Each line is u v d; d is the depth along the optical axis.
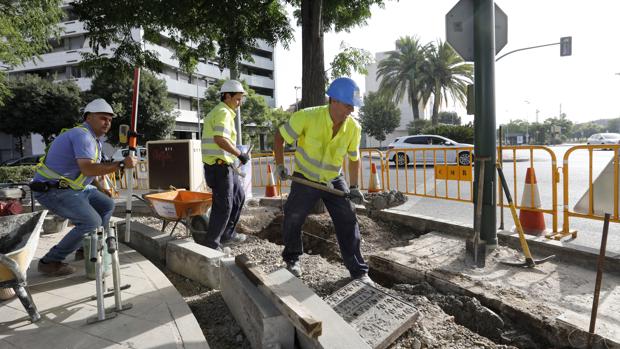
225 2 6.82
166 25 7.50
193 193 5.25
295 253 3.94
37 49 14.71
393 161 18.34
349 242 3.77
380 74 35.25
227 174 4.58
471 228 5.30
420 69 33.00
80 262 4.19
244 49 7.95
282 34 7.96
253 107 42.91
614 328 2.87
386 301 3.06
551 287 3.73
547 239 4.82
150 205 4.77
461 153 8.80
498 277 3.96
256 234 6.63
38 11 13.87
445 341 2.86
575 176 12.64
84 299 3.15
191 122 49.50
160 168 9.01
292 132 3.58
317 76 6.43
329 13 7.88
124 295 3.19
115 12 6.77
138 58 7.66
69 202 3.59
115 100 31.00
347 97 3.31
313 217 6.46
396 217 6.41
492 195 4.62
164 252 4.33
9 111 29.08
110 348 2.42
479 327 3.27
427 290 3.79
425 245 4.97
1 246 3.40
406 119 64.69
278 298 2.39
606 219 2.80
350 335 2.22
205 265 3.66
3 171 16.12
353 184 4.02
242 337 2.78
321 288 3.75
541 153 25.25
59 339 2.55
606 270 4.12
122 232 5.07
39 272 3.79
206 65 51.38
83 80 39.44
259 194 10.66
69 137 3.52
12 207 4.46
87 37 7.38
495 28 4.70
